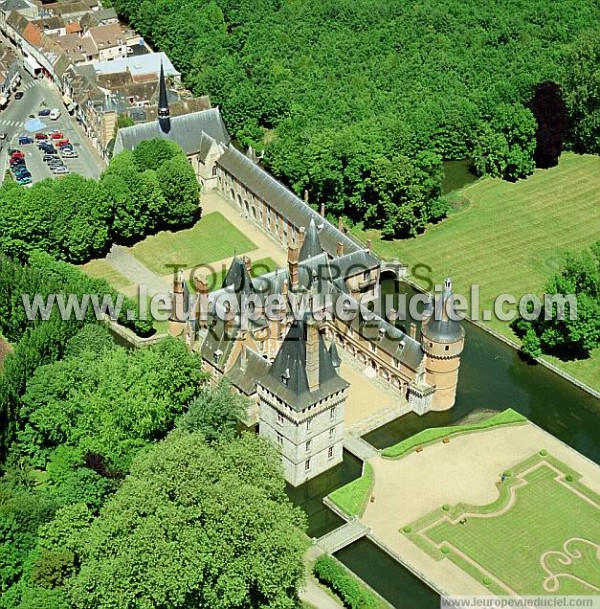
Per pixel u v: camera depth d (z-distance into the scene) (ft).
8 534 581.94
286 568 542.57
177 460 564.71
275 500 587.68
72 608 554.05
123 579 525.75
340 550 644.27
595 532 654.53
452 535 650.84
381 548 643.86
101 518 565.53
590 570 627.87
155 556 525.75
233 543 538.47
